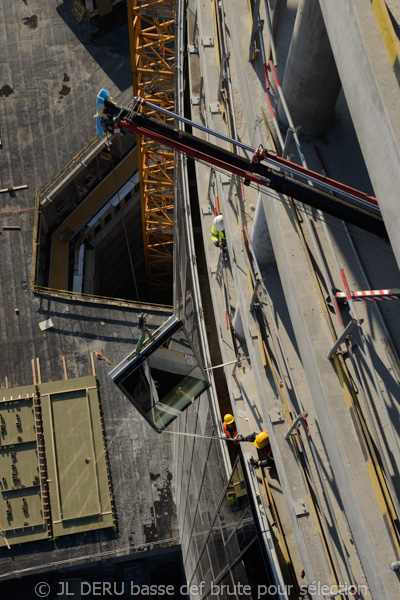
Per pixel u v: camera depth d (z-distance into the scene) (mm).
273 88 18312
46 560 40062
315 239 16062
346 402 14508
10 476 41031
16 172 50938
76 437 42062
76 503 40812
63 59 54750
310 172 13742
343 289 15586
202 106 29531
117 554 40125
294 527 17953
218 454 23234
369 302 15539
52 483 41125
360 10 11281
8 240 48438
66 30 55719
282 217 16344
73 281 51906
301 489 17891
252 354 20047
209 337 28453
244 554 20859
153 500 41250
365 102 11320
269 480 21812
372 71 10906
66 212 53094
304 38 15008
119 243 59844
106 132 14828
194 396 19766
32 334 44812
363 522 13555
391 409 14406
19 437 41688
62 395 42906
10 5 56844
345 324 15289
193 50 32438
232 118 21953
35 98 53406
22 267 47406
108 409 43031
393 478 13836
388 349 14906
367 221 13711
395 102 10695
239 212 21141
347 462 14062
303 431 17891
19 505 40625
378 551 13305
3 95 53531
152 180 53625
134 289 65500
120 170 54594
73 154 51625
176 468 38438
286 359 18062
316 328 15141
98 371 43938
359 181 17094
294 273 15719
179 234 31062
